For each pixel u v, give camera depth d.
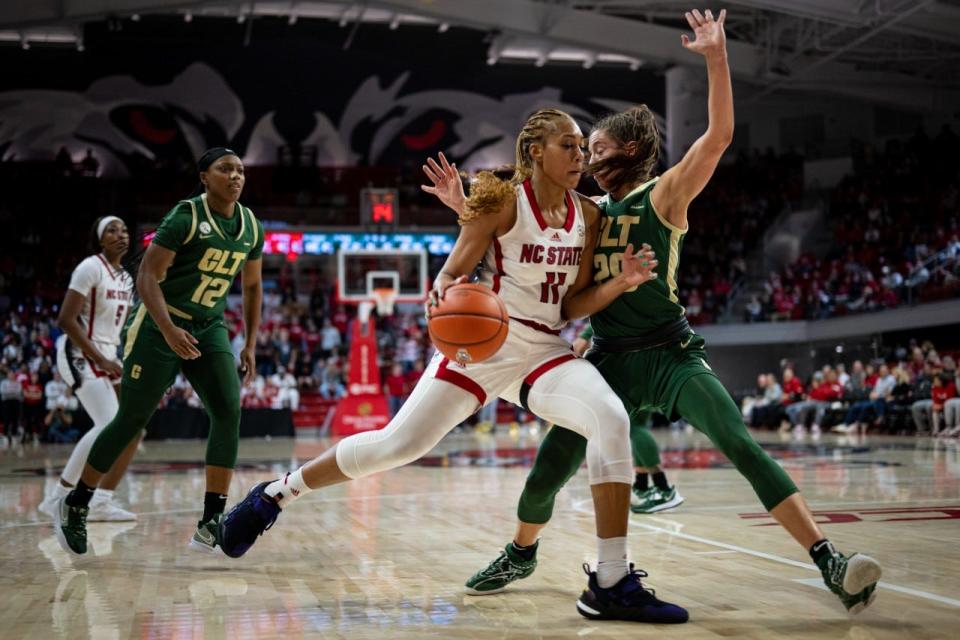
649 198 3.32
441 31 26.72
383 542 4.74
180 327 4.29
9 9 20.83
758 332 23.48
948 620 2.89
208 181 4.28
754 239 27.20
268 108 26.77
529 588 3.54
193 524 5.58
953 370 15.59
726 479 8.37
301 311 24.05
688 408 3.24
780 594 3.33
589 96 27.62
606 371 3.49
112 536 5.05
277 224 24.62
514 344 3.22
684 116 27.30
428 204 26.88
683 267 26.72
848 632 2.76
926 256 21.25
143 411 4.33
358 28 26.22
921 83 26.11
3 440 17.19
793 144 28.81
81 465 5.85
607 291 3.23
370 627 2.90
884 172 26.25
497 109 27.47
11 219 25.41
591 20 23.95
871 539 4.55
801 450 12.09
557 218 3.25
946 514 5.55
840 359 22.69
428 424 3.20
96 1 21.19
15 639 2.76
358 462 3.29
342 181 26.98
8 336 20.06
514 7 23.16
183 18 25.61
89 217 25.80
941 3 19.17
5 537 5.06
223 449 4.21
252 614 3.10
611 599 2.96
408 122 27.30
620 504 3.03
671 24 26.58
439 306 3.05
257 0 22.55
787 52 25.98
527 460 11.52
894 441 14.02
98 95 26.00
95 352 5.53
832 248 25.86
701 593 3.36
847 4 19.91
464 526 5.35
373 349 18.08
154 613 3.12
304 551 4.47
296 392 19.91
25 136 25.72
